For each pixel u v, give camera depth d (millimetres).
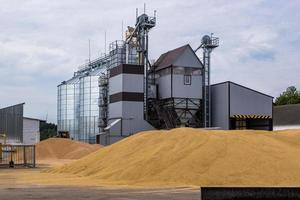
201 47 69062
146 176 24766
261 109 65500
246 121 65188
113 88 67375
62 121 92688
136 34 71812
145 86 67562
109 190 20984
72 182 25250
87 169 30109
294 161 24453
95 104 83500
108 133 63750
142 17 69875
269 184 21859
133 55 72812
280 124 83438
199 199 17578
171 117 65000
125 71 64875
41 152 64438
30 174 32969
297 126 80688
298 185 21516
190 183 23016
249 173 23109
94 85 83812
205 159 24719
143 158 26781
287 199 11891
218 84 66562
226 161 24281
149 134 30922
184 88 65500
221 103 65625
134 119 64812
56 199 17859
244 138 27562
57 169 33688
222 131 29766
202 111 66438
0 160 48469
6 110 60594
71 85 92188
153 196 18578
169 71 65375
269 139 28250
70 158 62781
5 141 54250
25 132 86562
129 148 29938
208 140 26766
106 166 28891
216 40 68750
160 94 67562
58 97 94562
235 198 12000
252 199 11984
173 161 25406
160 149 27047
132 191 20469
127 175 25469
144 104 66312
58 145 67375
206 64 68000
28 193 20000
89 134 83625
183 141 27453
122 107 64375
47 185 23844
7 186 23562
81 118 85438
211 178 23047
